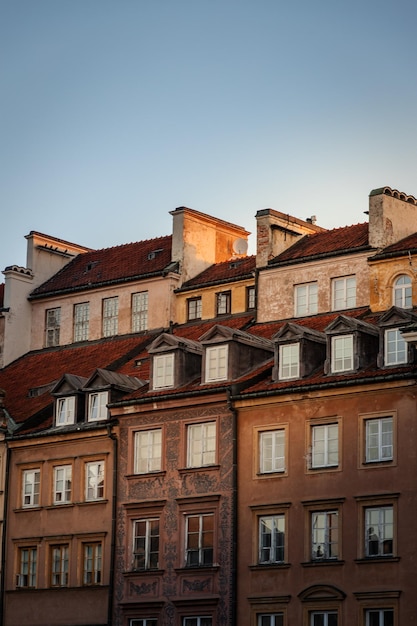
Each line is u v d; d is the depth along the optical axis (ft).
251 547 226.99
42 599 251.39
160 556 236.84
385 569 212.43
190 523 235.40
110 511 246.06
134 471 243.81
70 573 249.34
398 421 216.13
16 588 256.11
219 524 231.09
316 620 218.38
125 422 247.09
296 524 223.30
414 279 250.37
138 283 292.61
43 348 304.30
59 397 261.03
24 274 308.81
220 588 228.43
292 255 272.51
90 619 244.01
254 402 231.09
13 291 306.76
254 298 278.05
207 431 236.84
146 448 243.81
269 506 226.38
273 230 275.59
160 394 242.99
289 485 225.35
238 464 231.50
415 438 213.66
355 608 213.87
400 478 213.87
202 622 230.07
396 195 263.29
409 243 256.93
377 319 249.14
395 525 213.05
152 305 289.53
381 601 211.61
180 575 233.35
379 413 218.18
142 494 241.55
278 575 223.10
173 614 232.73
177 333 282.15
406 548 211.20
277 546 225.35
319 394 224.12
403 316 221.25
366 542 216.33
